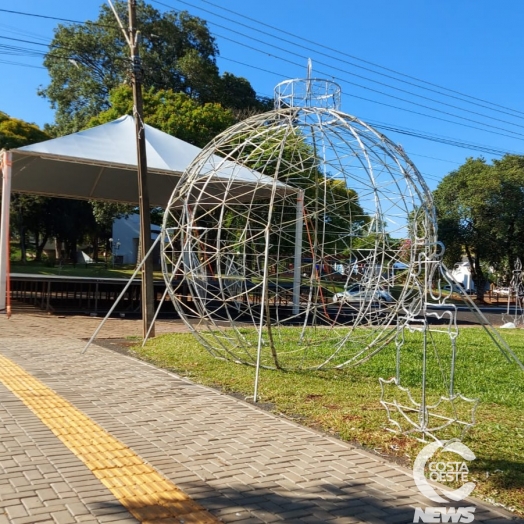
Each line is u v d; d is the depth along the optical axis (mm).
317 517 3396
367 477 4039
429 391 6895
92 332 11789
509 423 5504
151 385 6777
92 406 5723
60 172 17500
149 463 4176
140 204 10766
